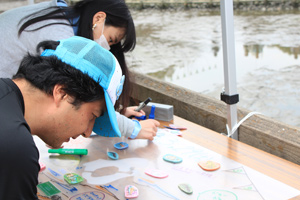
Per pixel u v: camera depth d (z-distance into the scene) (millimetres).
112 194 993
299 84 2734
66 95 845
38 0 2295
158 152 1261
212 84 3133
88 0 1380
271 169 1113
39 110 844
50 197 983
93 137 1420
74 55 867
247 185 1017
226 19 1346
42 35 1319
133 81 1673
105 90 898
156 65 3592
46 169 1154
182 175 1087
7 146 685
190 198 958
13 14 1438
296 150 1295
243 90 2770
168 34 4281
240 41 3391
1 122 708
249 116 1496
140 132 1340
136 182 1054
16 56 1355
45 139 912
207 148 1282
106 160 1209
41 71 831
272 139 1387
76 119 881
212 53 3777
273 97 2648
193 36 4109
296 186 1011
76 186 1041
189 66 3537
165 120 1600
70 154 1250
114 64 943
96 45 927
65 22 1360
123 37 1496
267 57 3248
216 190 993
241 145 1302
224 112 1674
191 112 1844
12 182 694
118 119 1309
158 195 977
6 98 772
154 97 2105
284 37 3285
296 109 2439
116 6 1400
